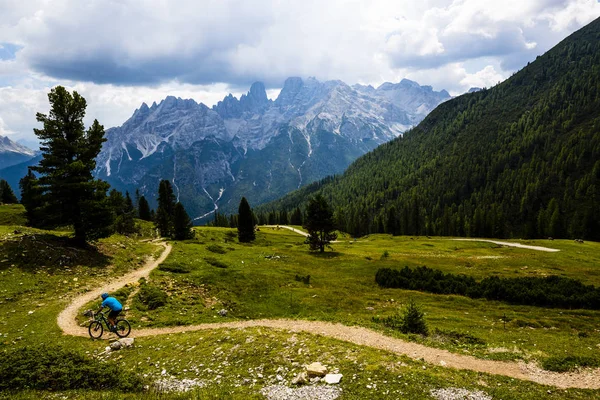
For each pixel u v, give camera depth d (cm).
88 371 1491
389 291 4353
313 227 7562
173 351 2002
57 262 3634
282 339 2114
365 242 11462
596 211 13412
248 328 2430
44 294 2991
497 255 7294
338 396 1406
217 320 2877
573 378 1684
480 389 1463
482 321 3173
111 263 4231
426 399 1366
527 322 3095
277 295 3934
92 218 4228
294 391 1461
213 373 1691
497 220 15200
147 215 15162
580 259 6531
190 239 8738
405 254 7700
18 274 3197
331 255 7025
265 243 10675
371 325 2512
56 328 2320
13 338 2125
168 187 11219
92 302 2847
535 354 2012
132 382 1490
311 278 4950
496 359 1894
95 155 4400
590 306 3541
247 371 1697
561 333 2811
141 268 4484
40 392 1350
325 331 2394
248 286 4184
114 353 1989
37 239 3884
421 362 1762
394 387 1465
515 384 1557
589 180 16525
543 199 17562
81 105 4231
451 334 2541
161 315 2870
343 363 1719
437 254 7675
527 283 4231
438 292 4316
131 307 2897
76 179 4066
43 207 4006
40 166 4044
